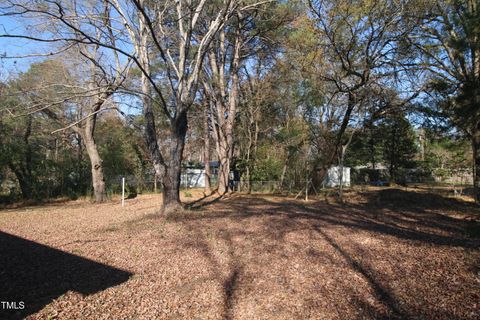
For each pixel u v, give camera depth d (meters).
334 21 12.57
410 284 4.18
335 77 14.82
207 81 20.92
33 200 18.16
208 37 10.95
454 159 21.55
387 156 29.41
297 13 14.01
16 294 4.26
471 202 14.05
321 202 15.43
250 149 23.64
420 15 12.45
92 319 3.59
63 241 7.26
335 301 3.82
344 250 5.92
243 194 20.14
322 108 20.31
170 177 11.16
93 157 17.62
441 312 3.39
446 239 6.75
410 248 5.91
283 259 5.48
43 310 3.79
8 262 5.65
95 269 5.25
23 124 17.55
